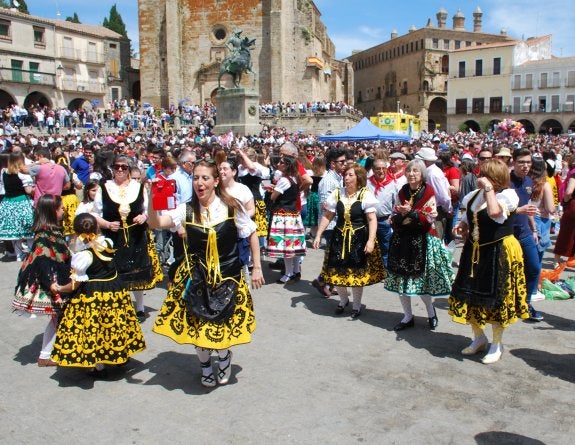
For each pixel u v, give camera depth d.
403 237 6.59
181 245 6.56
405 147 17.98
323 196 9.70
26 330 6.86
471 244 5.71
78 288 5.21
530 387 5.15
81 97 53.34
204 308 4.75
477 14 82.44
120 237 6.70
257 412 4.68
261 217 9.52
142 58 53.69
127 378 5.41
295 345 6.26
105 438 4.27
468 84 71.25
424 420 4.53
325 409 4.73
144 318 7.25
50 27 50.22
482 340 5.95
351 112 50.03
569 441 4.21
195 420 4.55
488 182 5.40
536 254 6.89
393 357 5.89
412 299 8.19
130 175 6.86
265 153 13.00
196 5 51.94
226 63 30.88
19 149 10.32
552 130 66.06
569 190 8.49
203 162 4.78
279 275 9.63
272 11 49.19
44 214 5.74
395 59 84.81
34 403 4.88
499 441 4.21
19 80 46.31
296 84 52.22
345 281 6.99
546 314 7.41
